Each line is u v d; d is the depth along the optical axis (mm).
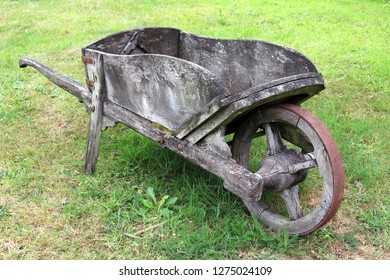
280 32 8352
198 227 3547
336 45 7648
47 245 3396
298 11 9750
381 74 6410
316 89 3307
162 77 3412
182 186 4020
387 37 8062
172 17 9430
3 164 4480
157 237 3453
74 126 5273
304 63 3441
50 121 5383
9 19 9523
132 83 3699
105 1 10758
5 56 7332
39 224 3617
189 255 3256
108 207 3758
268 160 3336
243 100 3006
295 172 3293
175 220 3576
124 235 3488
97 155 4242
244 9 10000
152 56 3414
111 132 5051
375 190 4012
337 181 3029
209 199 3832
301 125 3166
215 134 3248
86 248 3371
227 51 4098
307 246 3348
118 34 4320
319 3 10406
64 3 10711
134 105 3787
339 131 4867
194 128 3295
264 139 4746
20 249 3355
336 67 6773
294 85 3070
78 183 4160
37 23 9227
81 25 9062
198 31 8500
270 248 3346
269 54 3717
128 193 3959
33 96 5977
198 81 3160
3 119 5371
